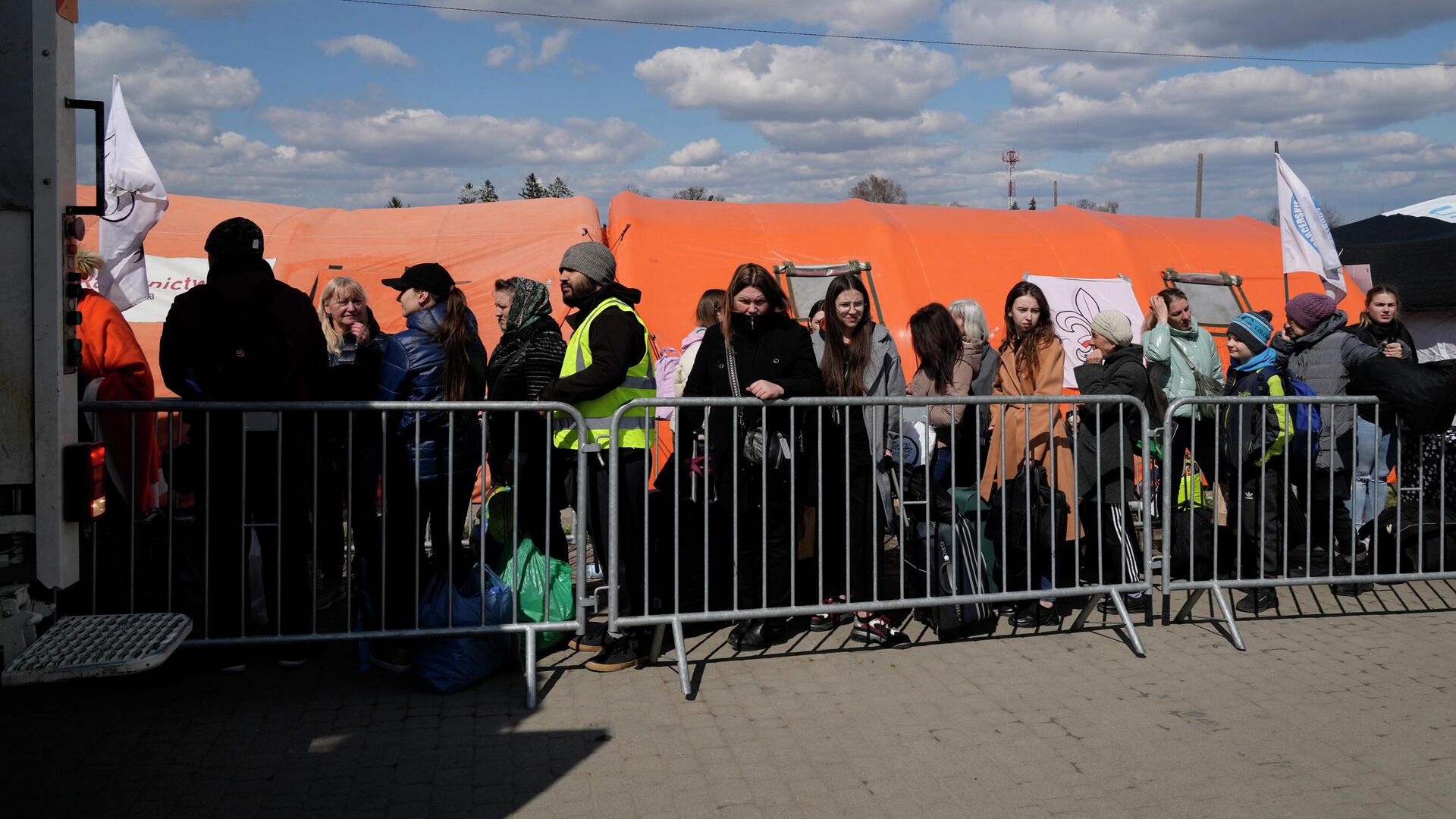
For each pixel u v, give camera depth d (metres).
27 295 3.18
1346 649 5.21
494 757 3.90
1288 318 6.43
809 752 3.95
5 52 3.13
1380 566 6.38
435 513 5.13
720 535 5.40
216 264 4.80
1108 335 5.70
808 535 5.61
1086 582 6.06
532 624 4.71
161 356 4.75
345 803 3.51
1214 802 3.54
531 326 5.24
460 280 9.49
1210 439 6.23
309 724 4.19
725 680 4.75
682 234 9.59
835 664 4.99
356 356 5.65
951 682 4.74
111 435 4.59
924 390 5.50
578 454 4.76
